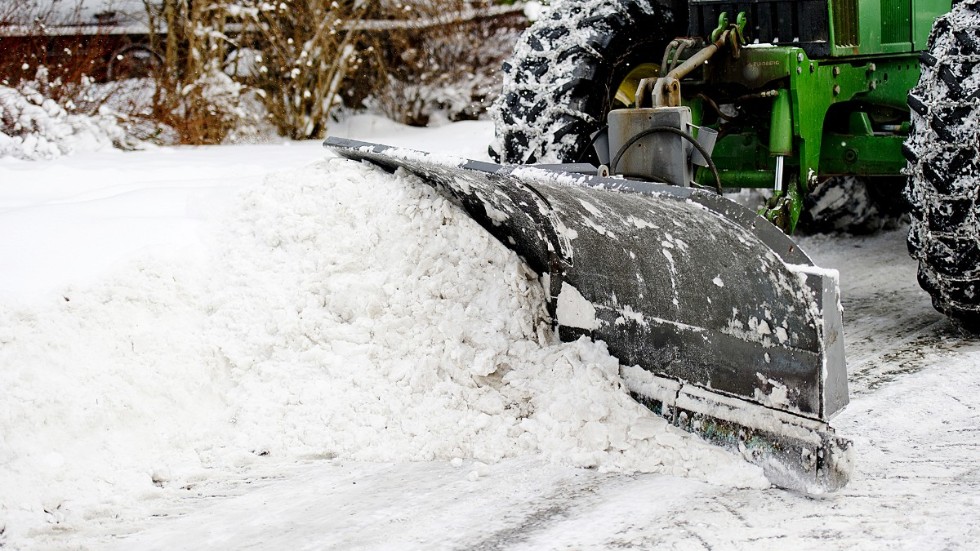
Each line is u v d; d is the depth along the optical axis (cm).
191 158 648
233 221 408
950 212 406
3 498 303
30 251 377
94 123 739
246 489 318
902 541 270
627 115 371
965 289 415
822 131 499
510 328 369
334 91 892
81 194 493
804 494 301
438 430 341
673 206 295
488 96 966
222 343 366
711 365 327
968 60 402
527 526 288
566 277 373
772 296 302
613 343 360
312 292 379
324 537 286
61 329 346
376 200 400
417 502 305
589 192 314
